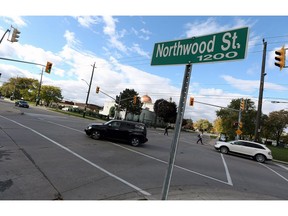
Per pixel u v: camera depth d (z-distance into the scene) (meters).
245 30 2.73
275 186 9.05
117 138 15.88
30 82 100.69
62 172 7.09
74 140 13.80
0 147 9.38
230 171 11.16
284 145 80.31
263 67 24.56
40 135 13.63
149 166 9.58
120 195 5.63
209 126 162.25
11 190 5.23
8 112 26.70
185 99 3.21
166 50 3.63
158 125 82.00
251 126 50.78
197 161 13.00
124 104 67.75
